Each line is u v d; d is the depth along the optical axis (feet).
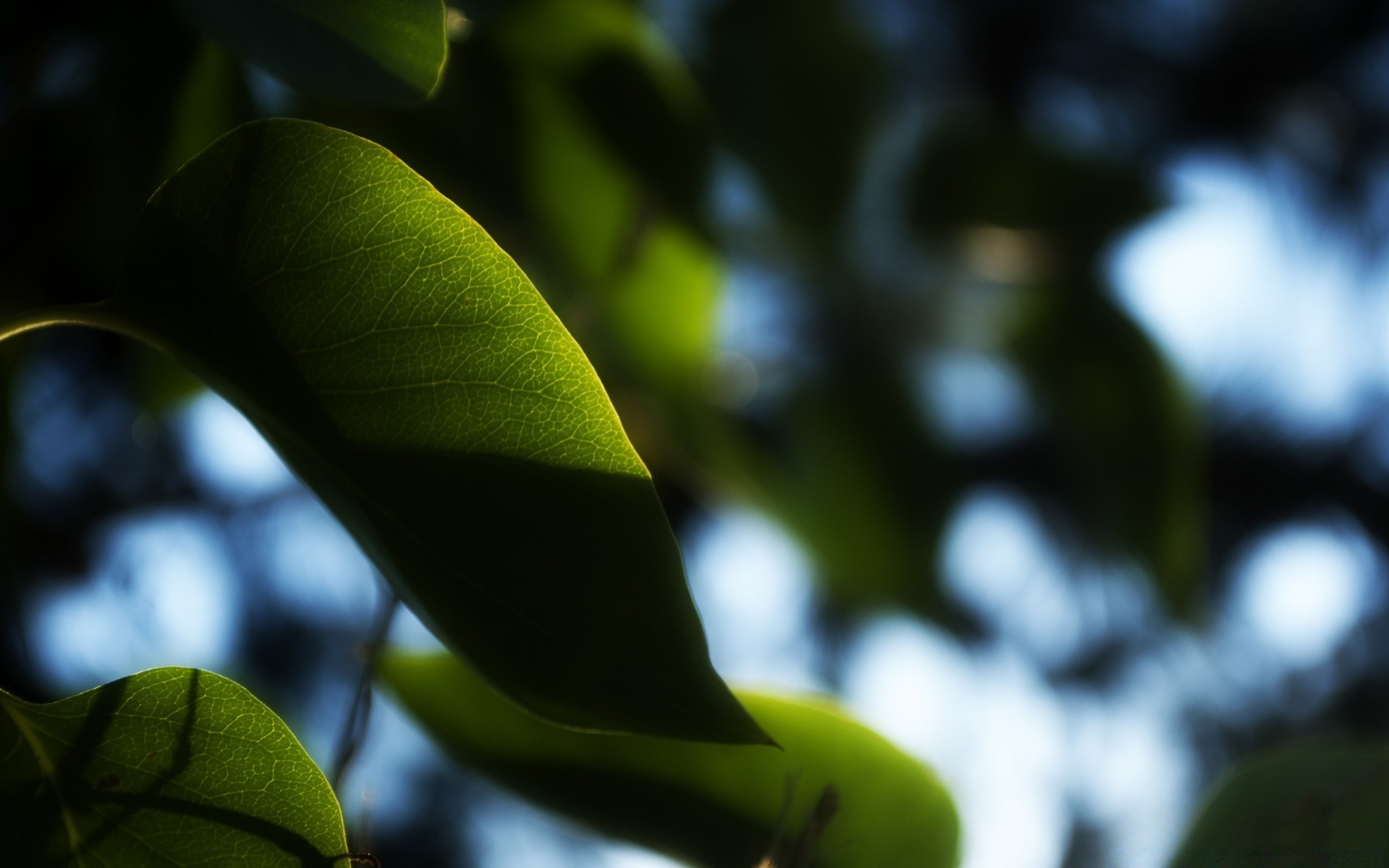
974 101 3.20
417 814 4.87
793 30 2.30
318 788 1.29
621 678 1.24
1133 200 2.61
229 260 1.24
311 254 1.25
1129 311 2.65
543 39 1.78
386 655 1.47
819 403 2.78
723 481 2.62
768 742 1.23
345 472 1.25
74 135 1.75
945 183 2.62
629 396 2.13
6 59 1.65
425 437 1.24
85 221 1.84
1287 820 1.42
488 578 1.24
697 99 1.83
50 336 2.90
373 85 1.29
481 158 1.85
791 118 2.32
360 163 1.25
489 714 1.46
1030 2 3.33
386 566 1.25
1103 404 2.70
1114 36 3.55
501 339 1.24
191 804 1.28
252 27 1.29
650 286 1.97
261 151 1.25
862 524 2.83
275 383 1.25
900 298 2.74
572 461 1.24
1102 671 4.51
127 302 1.25
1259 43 3.84
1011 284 2.70
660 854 1.45
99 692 1.28
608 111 1.83
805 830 1.34
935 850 1.42
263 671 4.01
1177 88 3.78
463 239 1.24
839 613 3.63
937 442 2.83
